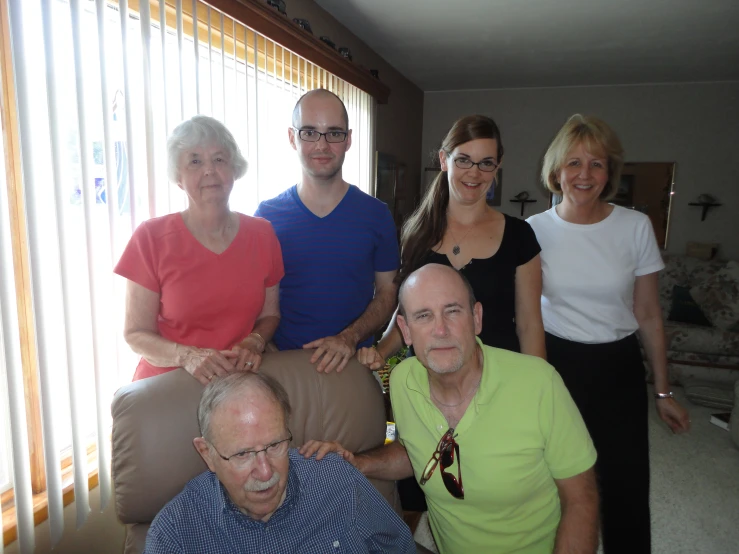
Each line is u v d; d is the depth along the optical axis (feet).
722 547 7.23
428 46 12.30
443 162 5.02
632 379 5.02
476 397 3.71
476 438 3.69
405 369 4.14
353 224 5.21
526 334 4.87
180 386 3.72
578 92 16.94
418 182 17.94
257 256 4.63
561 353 5.19
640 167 16.80
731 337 12.92
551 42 11.91
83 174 4.57
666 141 16.51
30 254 4.16
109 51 4.96
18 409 4.18
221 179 4.21
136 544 3.66
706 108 16.08
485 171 4.66
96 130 4.86
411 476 4.53
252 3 6.77
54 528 4.54
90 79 4.75
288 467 3.48
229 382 3.28
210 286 4.34
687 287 14.75
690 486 8.80
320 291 5.21
